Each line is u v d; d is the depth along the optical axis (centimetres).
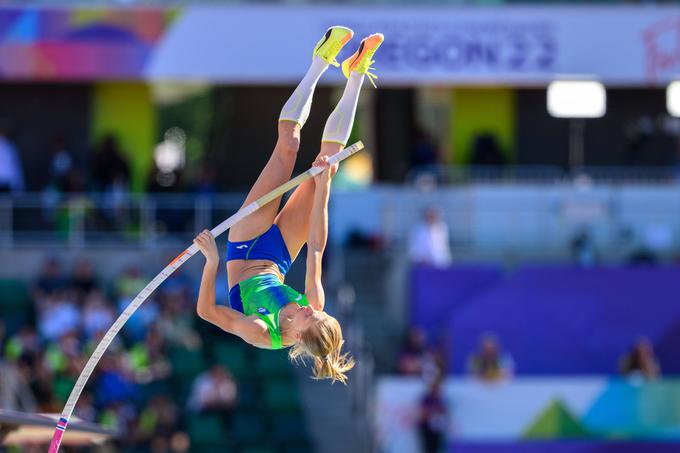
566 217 5997
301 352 2134
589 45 6272
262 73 6156
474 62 6197
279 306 2100
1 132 5966
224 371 4716
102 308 5009
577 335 5309
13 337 5053
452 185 6341
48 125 6400
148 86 6488
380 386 4566
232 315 2089
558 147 6725
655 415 4703
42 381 4506
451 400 4616
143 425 4547
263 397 4847
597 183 6644
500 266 5353
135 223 5894
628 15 6309
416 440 4519
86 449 4431
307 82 2211
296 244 2227
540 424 4647
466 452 4516
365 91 6731
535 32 6241
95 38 6141
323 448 4694
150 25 6153
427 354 4819
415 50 6153
